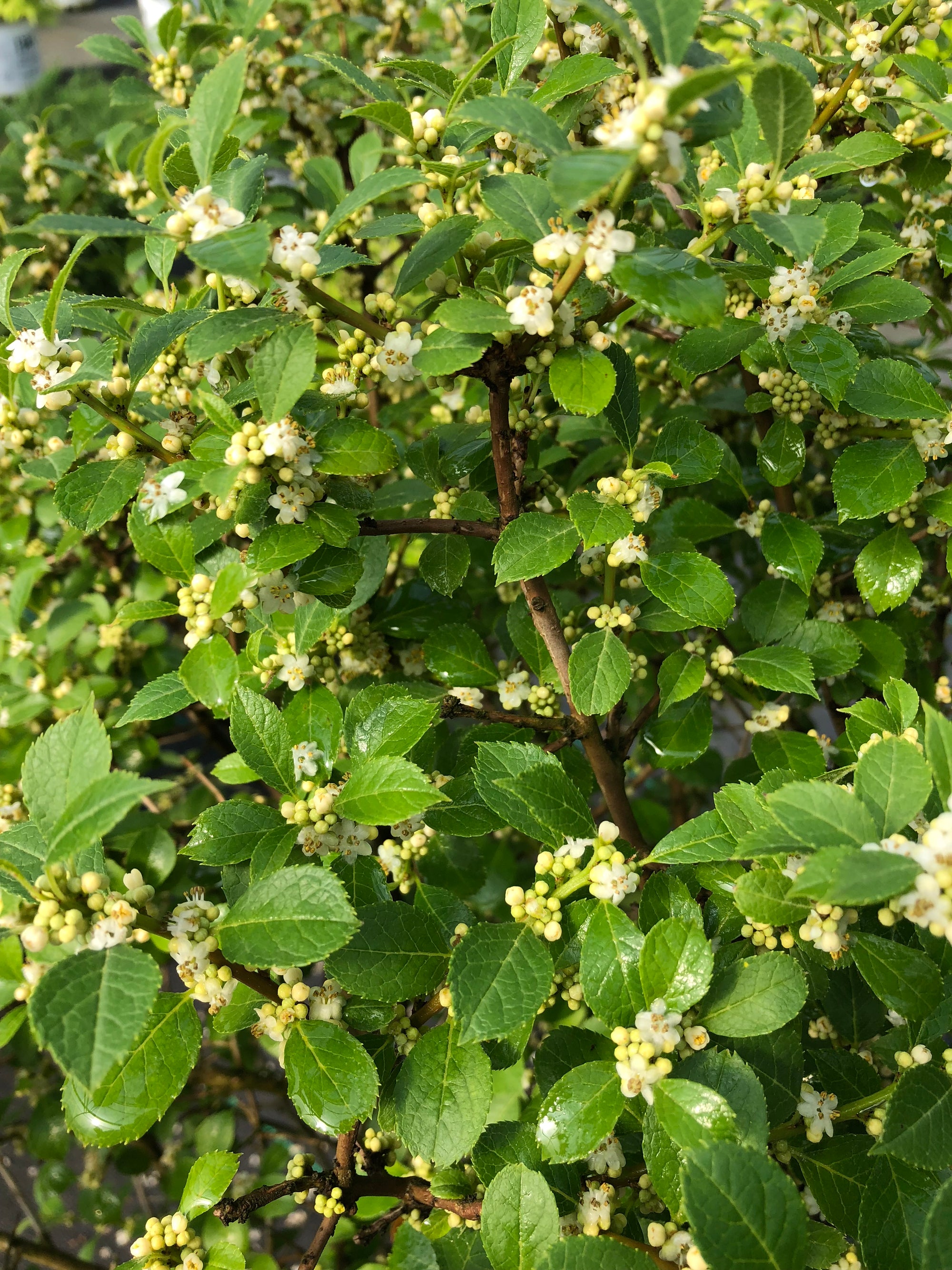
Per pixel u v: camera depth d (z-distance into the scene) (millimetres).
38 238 517
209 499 282
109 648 464
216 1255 236
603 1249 197
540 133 208
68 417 354
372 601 373
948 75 400
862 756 205
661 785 650
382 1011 246
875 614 407
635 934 220
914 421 303
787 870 217
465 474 332
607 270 210
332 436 247
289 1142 551
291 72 510
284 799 248
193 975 213
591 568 330
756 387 366
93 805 185
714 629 319
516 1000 214
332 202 461
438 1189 257
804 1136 242
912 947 250
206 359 238
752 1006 225
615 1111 211
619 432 278
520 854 526
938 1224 181
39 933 190
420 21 583
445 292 258
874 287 297
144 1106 207
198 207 211
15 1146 561
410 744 246
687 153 301
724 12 320
